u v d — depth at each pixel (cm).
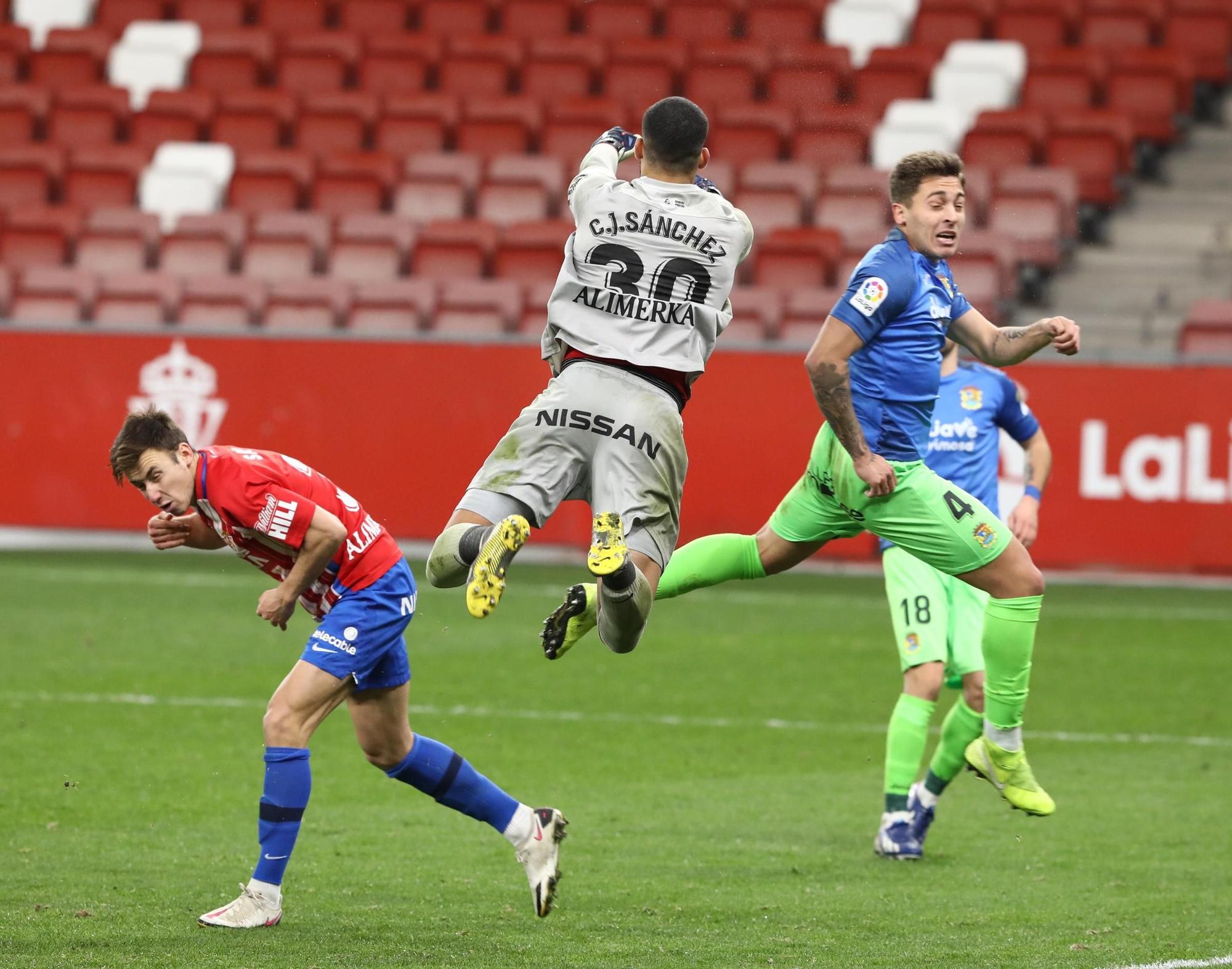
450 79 7525
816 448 2123
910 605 2362
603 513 1747
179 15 8062
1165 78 7206
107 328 5416
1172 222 6812
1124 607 4794
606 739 3114
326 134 7225
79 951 1669
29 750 2861
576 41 7606
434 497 5353
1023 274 6519
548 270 6281
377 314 5916
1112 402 5047
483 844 2320
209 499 1750
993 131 6775
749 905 1989
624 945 1773
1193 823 2528
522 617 4519
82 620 4284
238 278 6247
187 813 2450
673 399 1822
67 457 5422
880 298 1998
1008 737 2136
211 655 3866
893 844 2270
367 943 1748
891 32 7594
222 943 1717
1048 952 1764
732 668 3859
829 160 7006
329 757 2934
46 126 7400
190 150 7100
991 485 2581
